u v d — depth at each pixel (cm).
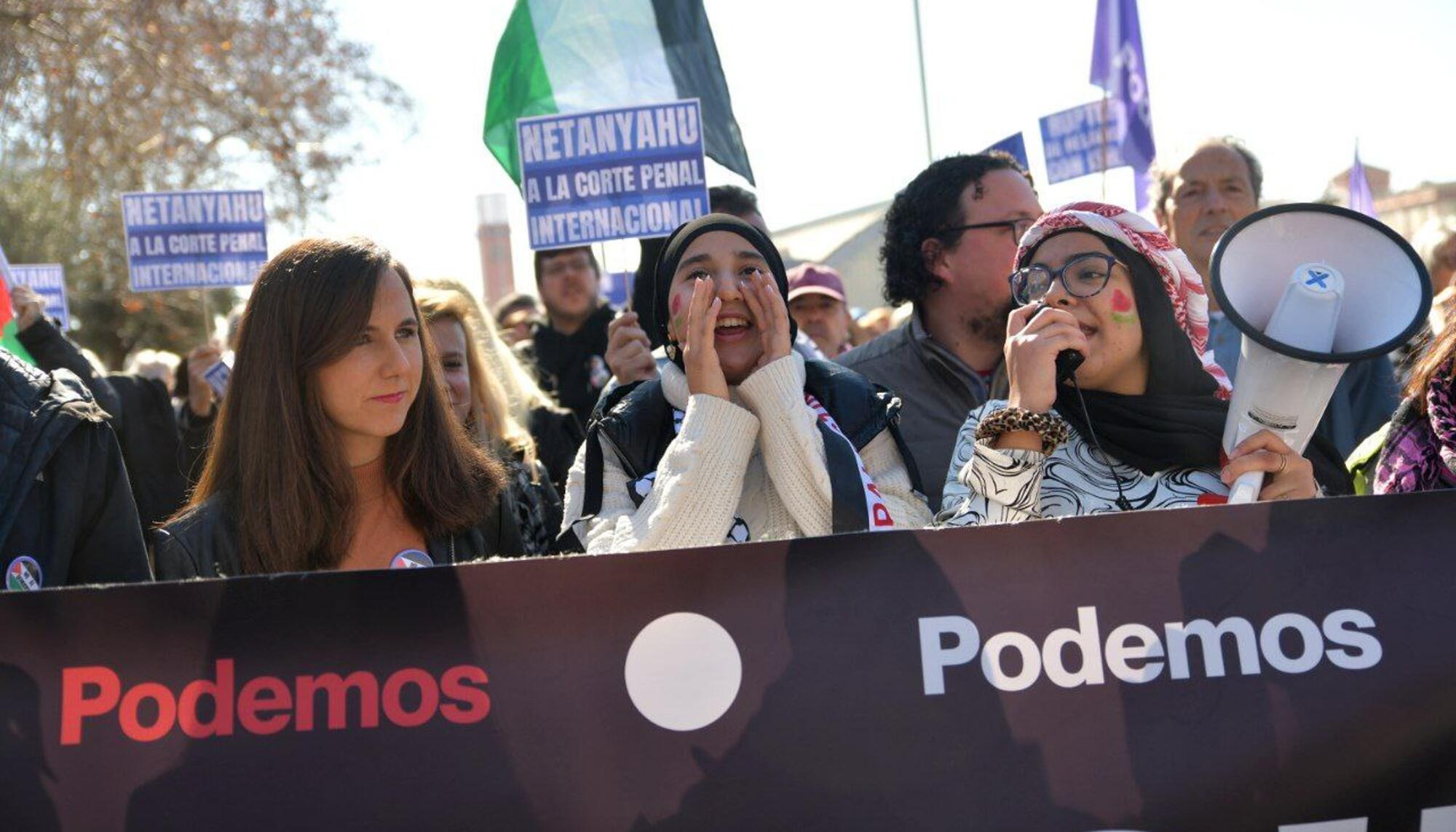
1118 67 671
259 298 279
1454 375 271
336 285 274
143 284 661
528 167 497
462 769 198
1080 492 275
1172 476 275
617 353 432
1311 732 202
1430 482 275
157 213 664
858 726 201
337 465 275
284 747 197
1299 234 255
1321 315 241
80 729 195
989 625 203
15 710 194
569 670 200
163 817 194
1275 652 204
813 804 199
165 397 612
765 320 293
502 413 418
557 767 198
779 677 201
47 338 532
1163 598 204
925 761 200
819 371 306
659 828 198
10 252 1956
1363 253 252
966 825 199
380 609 200
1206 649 203
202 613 198
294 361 274
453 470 295
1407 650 204
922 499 292
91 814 193
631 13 537
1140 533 205
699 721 200
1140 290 282
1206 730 202
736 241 308
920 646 203
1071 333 263
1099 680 203
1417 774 202
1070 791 200
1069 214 286
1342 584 205
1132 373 285
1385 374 434
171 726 196
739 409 281
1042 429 256
